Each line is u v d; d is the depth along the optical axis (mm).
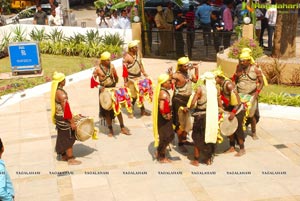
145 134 8570
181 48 15312
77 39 16531
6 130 9180
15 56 13500
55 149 7516
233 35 14328
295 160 7180
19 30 17672
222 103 7277
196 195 6137
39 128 9211
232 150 7512
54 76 6992
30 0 30141
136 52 9102
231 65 11297
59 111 7059
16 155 7855
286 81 11008
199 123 6781
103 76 8148
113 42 16016
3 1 30031
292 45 11852
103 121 9266
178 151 7660
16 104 10977
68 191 6434
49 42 17000
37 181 6797
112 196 6227
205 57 15070
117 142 8203
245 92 7727
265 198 5988
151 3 21469
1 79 13289
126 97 8352
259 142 7941
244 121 7480
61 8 19016
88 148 7980
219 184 6426
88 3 37281
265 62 11133
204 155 7039
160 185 6477
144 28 15914
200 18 15492
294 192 6137
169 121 7000
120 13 18156
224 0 18078
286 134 8289
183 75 7379
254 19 13406
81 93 11617
